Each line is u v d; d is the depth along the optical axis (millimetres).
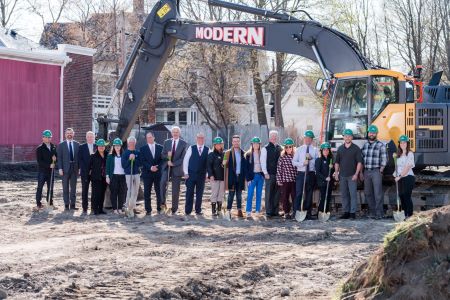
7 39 31000
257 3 39688
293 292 7828
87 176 15938
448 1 41594
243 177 15406
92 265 9328
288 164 15227
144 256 10109
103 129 17719
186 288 7605
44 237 12180
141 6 52594
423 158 15008
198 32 16719
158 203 16125
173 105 55750
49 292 7617
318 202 15641
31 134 29734
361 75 15070
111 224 14094
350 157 14836
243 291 7836
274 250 10734
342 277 8617
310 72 45188
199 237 12234
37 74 29938
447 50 41062
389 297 5422
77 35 56625
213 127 43000
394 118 15070
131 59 17422
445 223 5410
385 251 5582
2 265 9273
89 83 33000
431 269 5324
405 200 14453
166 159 16094
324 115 15625
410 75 15766
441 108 14938
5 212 15812
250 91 54406
